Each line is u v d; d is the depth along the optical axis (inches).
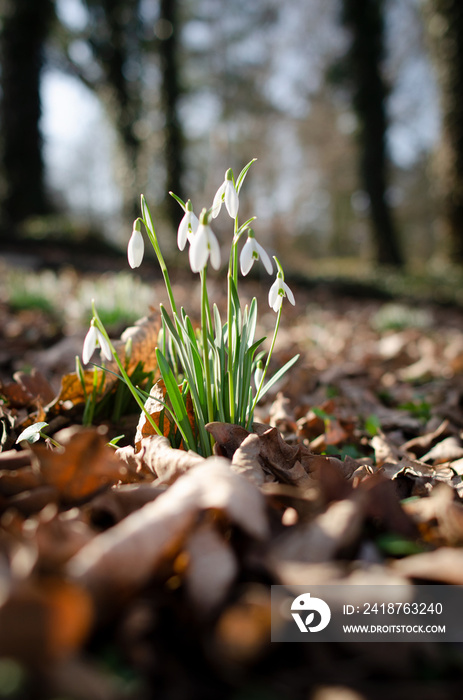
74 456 10.4
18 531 9.3
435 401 27.4
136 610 8.2
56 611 7.0
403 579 8.9
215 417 13.7
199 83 229.8
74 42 158.7
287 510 10.5
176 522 8.7
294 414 22.8
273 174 286.2
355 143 157.9
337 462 14.5
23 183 130.6
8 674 7.0
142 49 161.3
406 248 357.1
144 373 17.3
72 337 32.7
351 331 61.1
